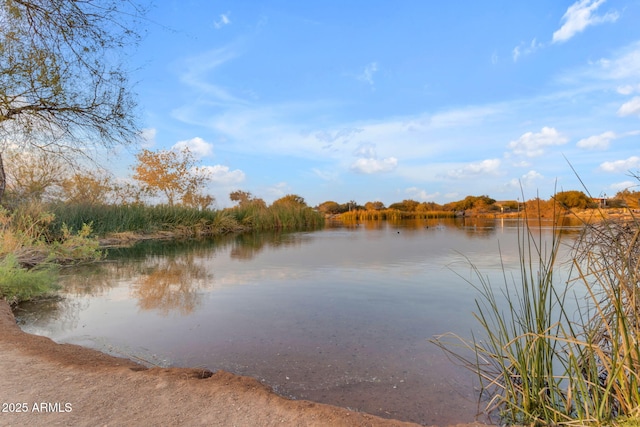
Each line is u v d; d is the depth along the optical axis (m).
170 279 6.56
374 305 4.66
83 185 15.65
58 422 1.98
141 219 16.23
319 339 3.49
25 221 9.10
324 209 51.78
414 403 2.37
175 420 2.00
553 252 2.38
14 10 5.38
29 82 5.77
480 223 27.77
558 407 2.27
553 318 3.90
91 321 4.18
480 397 2.45
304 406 2.15
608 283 2.31
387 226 25.64
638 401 1.90
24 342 3.26
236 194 35.91
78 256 8.90
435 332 3.66
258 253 10.39
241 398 2.24
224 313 4.39
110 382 2.48
